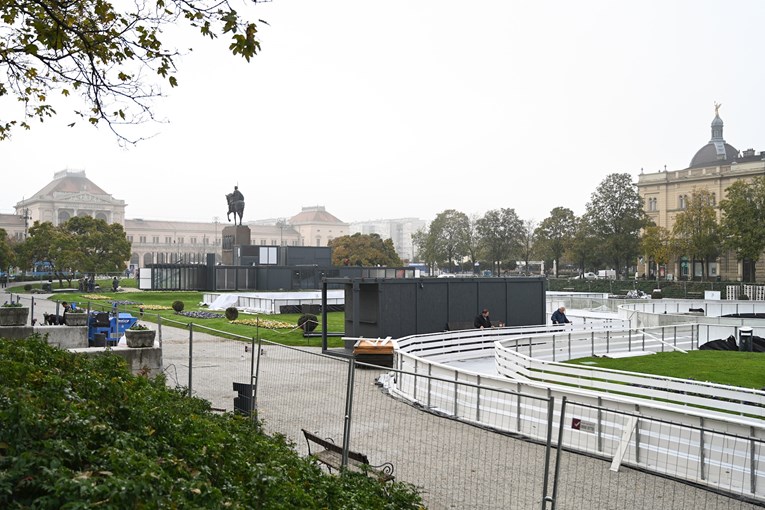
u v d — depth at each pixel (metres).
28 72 10.53
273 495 5.88
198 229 190.12
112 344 21.50
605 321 35.16
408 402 16.08
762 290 61.47
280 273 68.94
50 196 158.88
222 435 7.20
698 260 83.94
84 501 4.09
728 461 9.96
